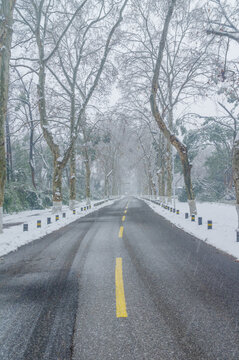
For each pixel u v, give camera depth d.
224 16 12.60
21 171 38.06
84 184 69.44
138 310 3.62
